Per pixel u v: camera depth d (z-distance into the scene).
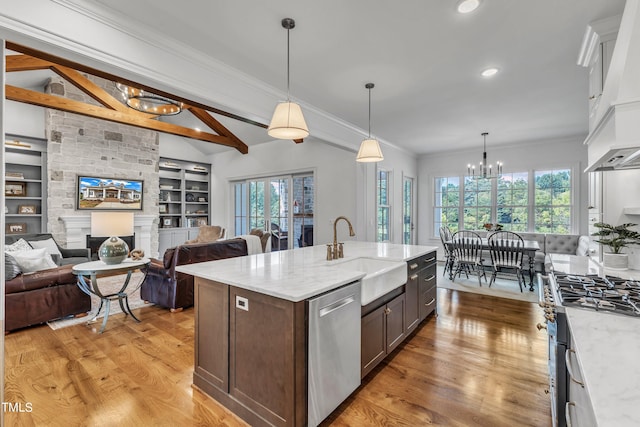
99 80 5.63
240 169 7.64
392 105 4.02
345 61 2.86
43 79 5.41
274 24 2.30
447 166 7.14
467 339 2.93
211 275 2.02
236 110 3.07
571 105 3.98
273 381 1.69
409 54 2.73
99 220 5.69
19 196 5.48
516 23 2.26
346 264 2.73
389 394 2.07
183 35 2.45
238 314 1.86
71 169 5.67
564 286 1.75
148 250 6.71
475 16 2.18
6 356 2.62
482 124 4.86
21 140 5.36
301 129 2.32
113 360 2.55
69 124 5.65
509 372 2.33
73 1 1.95
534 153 6.07
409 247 3.54
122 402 2.00
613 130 1.55
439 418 1.83
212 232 6.76
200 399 2.03
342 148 4.89
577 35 2.40
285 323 1.63
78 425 1.79
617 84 1.65
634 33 1.48
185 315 3.66
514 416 1.85
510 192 6.38
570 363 1.21
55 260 4.73
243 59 2.83
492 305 3.95
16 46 1.89
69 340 2.94
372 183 5.69
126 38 2.23
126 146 6.43
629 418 0.65
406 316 2.80
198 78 2.71
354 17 2.21
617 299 1.49
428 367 2.41
